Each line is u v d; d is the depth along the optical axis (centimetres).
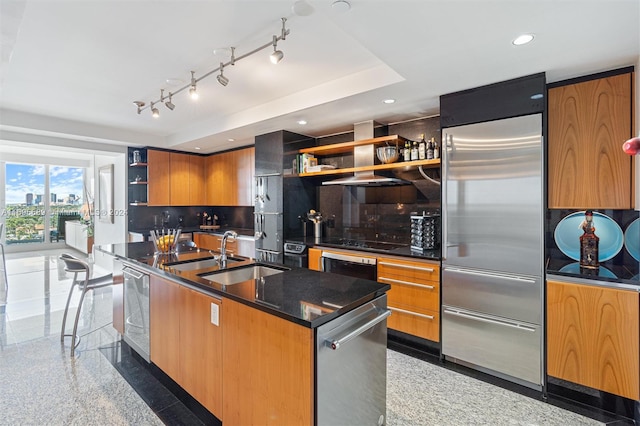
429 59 205
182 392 213
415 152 326
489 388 230
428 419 196
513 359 236
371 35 176
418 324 285
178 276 202
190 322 198
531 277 228
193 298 195
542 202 225
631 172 212
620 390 195
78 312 284
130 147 533
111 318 362
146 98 335
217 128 425
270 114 349
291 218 421
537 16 156
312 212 431
